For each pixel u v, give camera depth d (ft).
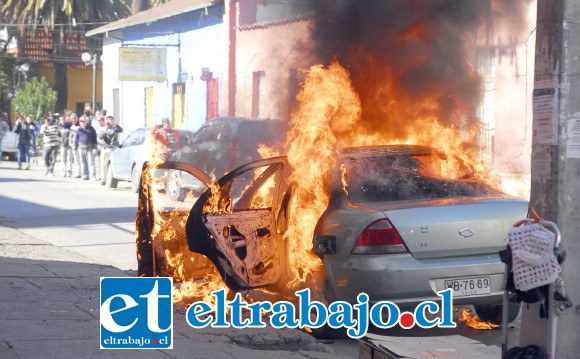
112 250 52.13
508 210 29.58
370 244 28.73
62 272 42.22
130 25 138.21
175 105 132.26
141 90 145.69
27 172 123.95
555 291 21.21
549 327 20.74
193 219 31.78
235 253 31.91
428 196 30.99
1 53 220.84
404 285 28.32
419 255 28.58
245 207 34.24
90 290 37.29
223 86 113.91
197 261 35.01
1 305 33.53
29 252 49.52
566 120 22.20
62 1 185.47
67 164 118.83
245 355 26.73
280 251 32.24
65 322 30.45
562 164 22.24
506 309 21.49
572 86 22.22
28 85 205.26
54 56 210.38
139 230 34.55
